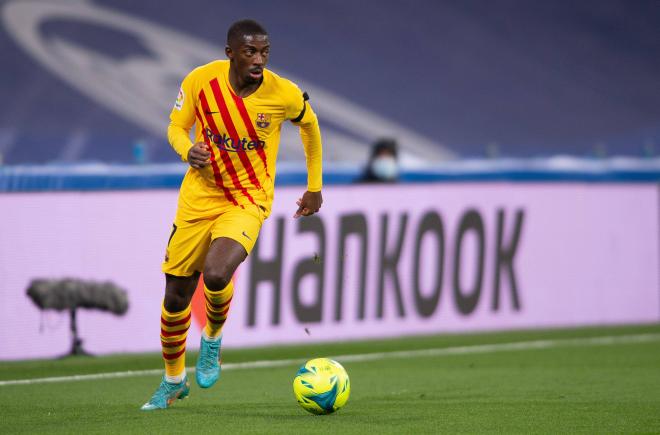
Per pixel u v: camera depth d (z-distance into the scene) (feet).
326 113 157.58
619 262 129.29
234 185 61.41
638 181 130.52
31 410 65.10
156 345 102.17
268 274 106.32
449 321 117.60
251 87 60.54
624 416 61.46
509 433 54.95
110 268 99.55
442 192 116.98
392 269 113.80
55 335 96.68
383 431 55.11
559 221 124.77
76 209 97.81
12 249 94.63
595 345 108.58
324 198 109.50
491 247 120.16
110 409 65.26
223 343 103.86
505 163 121.49
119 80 152.05
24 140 134.82
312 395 60.44
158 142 141.69
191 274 62.39
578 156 160.04
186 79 61.11
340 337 110.73
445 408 64.75
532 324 123.24
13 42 152.05
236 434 54.19
